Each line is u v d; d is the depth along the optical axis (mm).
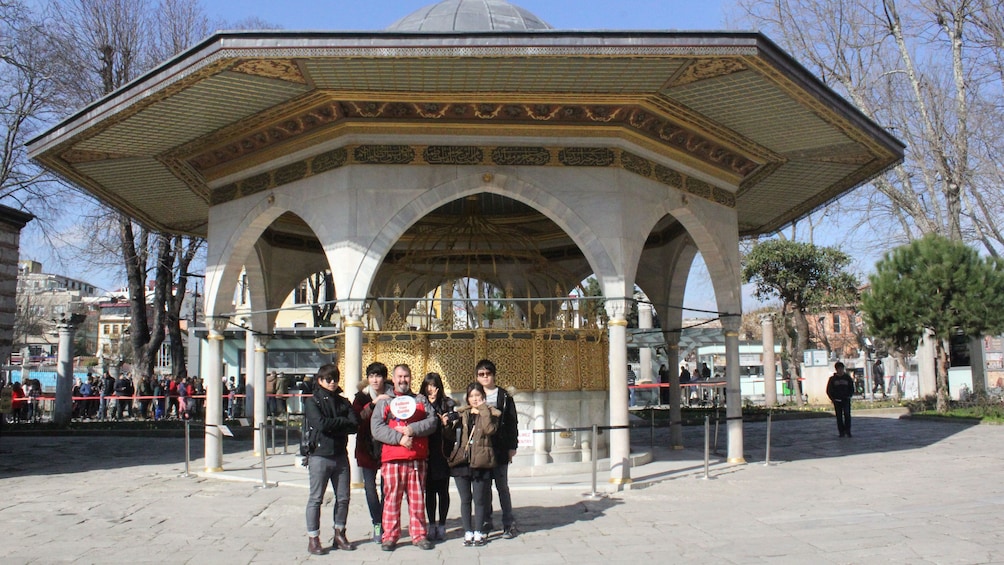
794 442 16344
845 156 13039
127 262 28344
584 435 12203
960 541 6582
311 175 11266
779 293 32219
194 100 10305
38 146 11961
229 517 8820
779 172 14031
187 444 12594
